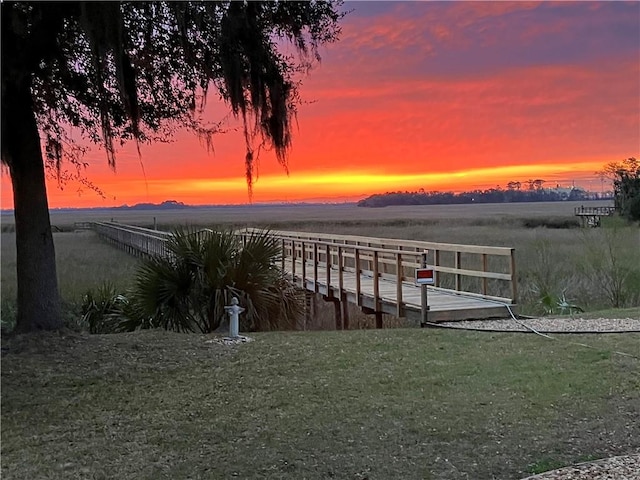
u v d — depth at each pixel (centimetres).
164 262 932
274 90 680
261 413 476
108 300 1126
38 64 671
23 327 703
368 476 355
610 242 1398
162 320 889
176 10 613
